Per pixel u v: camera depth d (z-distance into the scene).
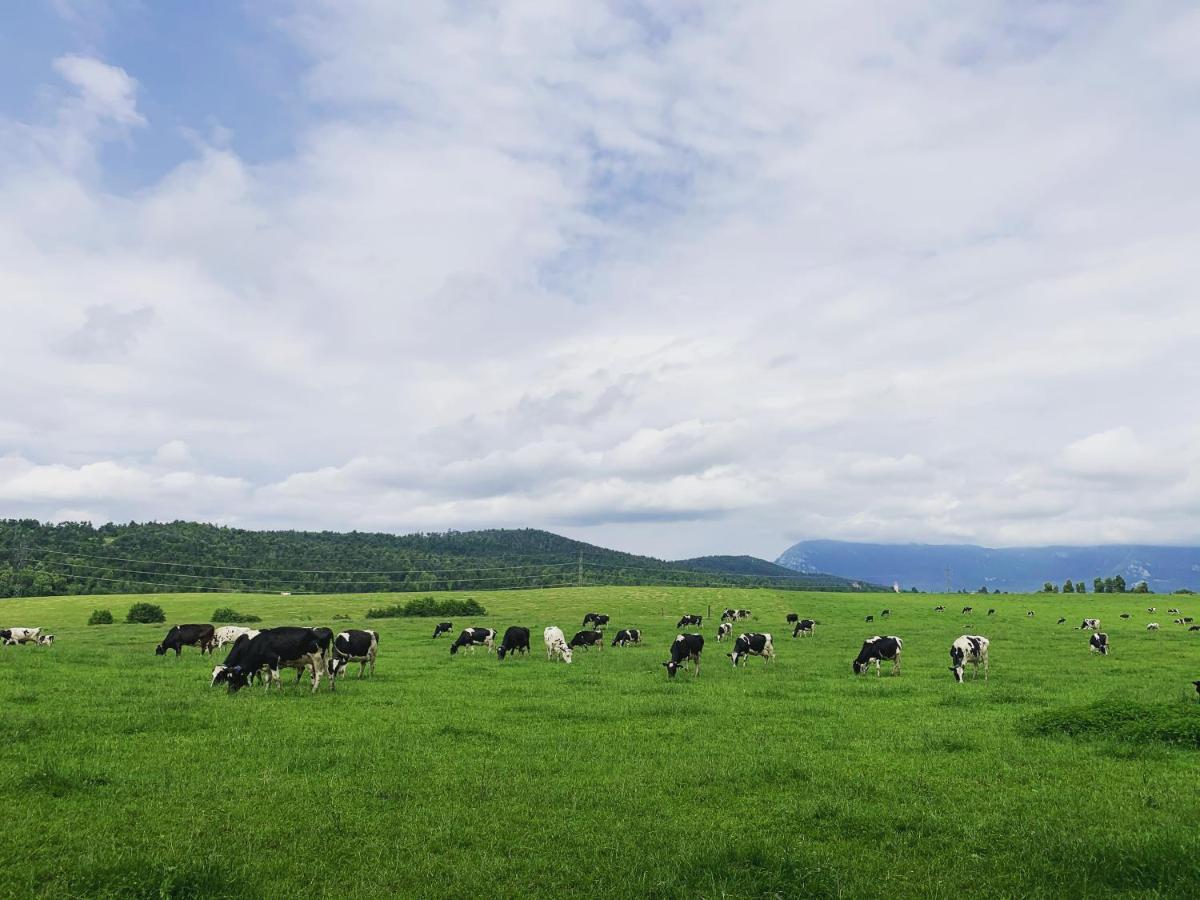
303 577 172.50
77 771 12.75
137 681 25.19
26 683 24.03
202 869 8.77
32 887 8.48
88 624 79.00
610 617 85.50
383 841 10.27
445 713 20.44
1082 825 11.21
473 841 10.40
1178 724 16.95
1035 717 19.31
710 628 70.62
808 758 15.59
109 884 8.48
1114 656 43.41
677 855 9.72
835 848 10.30
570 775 13.87
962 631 65.44
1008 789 13.26
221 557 175.88
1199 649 48.25
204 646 41.09
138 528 184.25
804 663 38.66
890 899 8.72
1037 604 101.31
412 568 195.62
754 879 9.05
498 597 115.12
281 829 10.62
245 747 15.40
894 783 13.65
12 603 98.69
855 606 99.62
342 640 28.95
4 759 13.93
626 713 21.20
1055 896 8.70
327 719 18.78
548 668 34.31
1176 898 8.48
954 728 19.20
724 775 13.91
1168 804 12.21
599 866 9.54
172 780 12.81
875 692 26.77
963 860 9.88
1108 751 16.12
